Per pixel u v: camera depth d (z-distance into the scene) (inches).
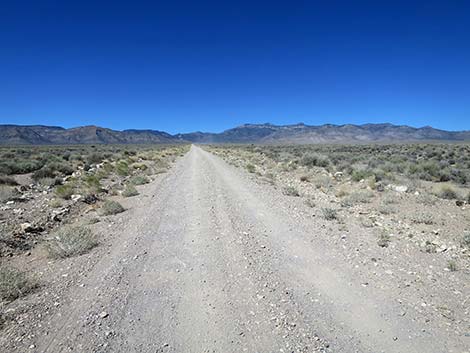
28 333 176.9
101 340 170.9
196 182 750.5
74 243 305.3
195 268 263.9
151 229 375.2
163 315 195.0
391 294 215.3
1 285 220.7
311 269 258.1
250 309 200.4
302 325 182.4
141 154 1835.6
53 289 229.5
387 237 330.3
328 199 539.5
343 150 2249.0
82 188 631.8
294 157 1515.7
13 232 346.6
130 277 247.9
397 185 602.2
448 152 1547.7
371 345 164.7
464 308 196.7
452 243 312.7
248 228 373.1
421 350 160.7
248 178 813.2
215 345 166.6
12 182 743.7
